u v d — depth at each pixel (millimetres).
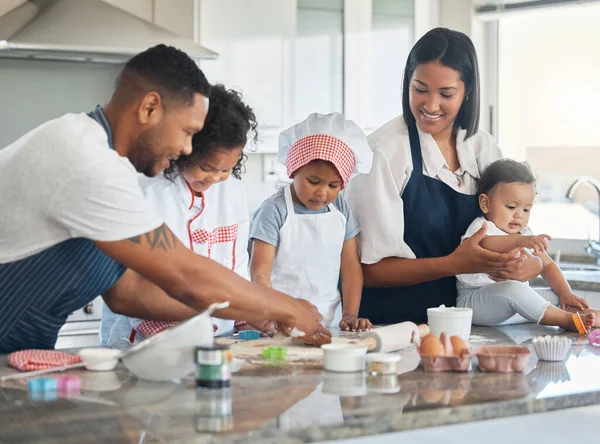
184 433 1231
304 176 2277
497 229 2475
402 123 2479
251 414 1337
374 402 1424
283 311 1782
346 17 4070
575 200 3867
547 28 3865
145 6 3826
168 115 1710
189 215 2195
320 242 2363
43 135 1641
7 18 3576
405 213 2443
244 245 2312
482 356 1681
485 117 4086
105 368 1664
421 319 2488
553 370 1711
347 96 4109
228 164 2084
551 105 3893
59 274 1778
